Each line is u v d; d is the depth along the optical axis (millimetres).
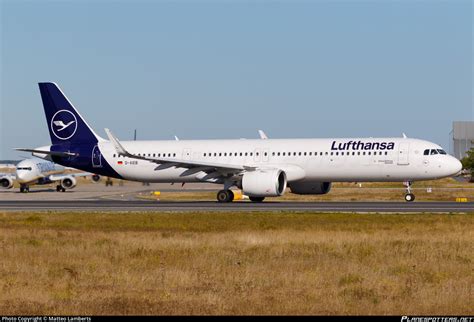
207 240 107188
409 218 141000
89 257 92062
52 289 70500
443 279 74000
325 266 82062
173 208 183875
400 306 61281
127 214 161875
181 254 92688
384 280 73688
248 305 61906
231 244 102625
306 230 120250
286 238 108188
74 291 69438
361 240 104938
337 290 68625
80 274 78812
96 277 77125
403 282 72812
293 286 71000
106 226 135500
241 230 123375
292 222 136500
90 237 114688
